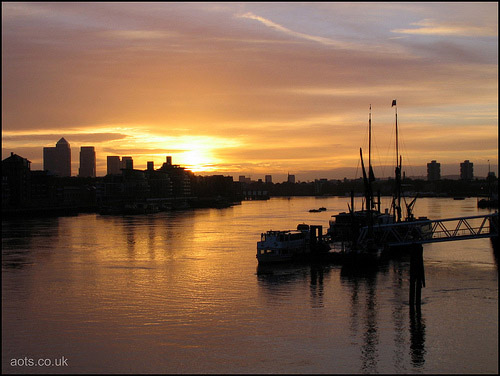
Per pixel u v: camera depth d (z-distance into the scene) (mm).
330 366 65438
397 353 68875
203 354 68875
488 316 82312
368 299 92750
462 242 167375
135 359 67375
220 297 95250
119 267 126188
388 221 169250
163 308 88375
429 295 94438
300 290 99875
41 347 71250
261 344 72000
